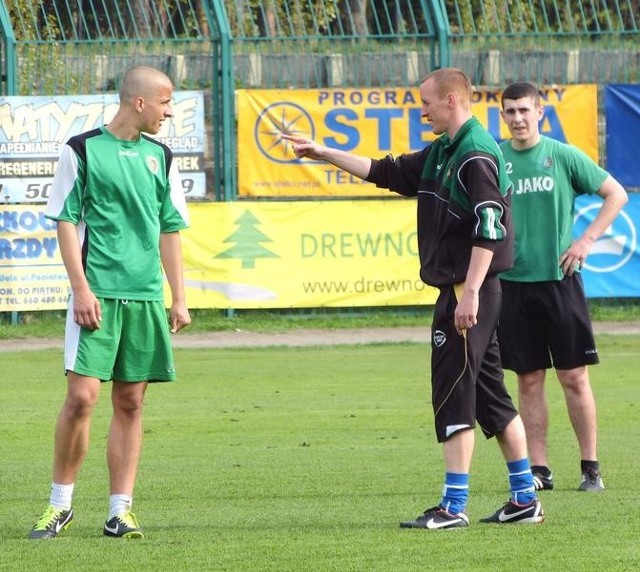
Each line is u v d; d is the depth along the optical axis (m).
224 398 41.22
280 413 37.56
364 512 22.66
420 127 68.38
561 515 22.31
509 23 70.50
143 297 20.39
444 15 69.25
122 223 20.28
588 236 26.34
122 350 20.44
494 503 23.61
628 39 70.31
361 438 32.59
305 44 69.69
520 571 17.70
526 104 26.44
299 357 54.66
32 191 65.94
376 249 67.06
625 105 68.38
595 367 49.75
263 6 70.31
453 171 20.55
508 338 26.38
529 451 25.95
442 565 18.09
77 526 21.58
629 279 67.25
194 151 67.38
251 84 69.88
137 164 20.36
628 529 20.88
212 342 61.56
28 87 67.62
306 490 25.19
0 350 59.09
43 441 32.47
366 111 68.19
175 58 68.75
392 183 21.91
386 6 70.31
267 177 68.00
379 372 48.62
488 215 20.11
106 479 26.91
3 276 64.81
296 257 66.50
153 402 40.25
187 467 28.16
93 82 68.06
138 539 20.16
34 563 18.31
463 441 20.92
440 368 20.84
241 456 29.72
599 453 30.23
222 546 19.48
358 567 17.97
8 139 65.81
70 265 19.91
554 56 69.88
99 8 77.19
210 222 65.94
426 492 24.84
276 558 18.58
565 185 26.50
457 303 20.62
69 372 20.11
